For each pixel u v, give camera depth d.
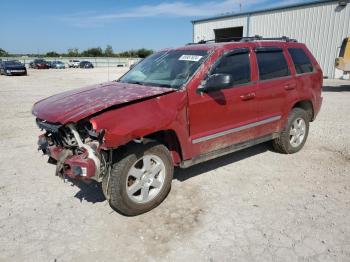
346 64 14.84
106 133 3.15
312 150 5.86
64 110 3.45
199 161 4.19
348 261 2.85
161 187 3.80
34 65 50.19
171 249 3.06
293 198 4.01
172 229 3.38
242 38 5.18
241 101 4.49
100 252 3.03
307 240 3.15
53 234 3.32
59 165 3.46
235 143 4.61
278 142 5.49
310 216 3.58
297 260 2.87
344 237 3.19
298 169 4.95
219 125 4.30
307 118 5.75
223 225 3.43
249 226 3.41
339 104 10.99
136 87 4.14
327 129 7.38
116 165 3.40
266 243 3.12
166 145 4.00
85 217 3.64
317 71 5.84
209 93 4.10
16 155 5.72
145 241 3.19
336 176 4.68
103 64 66.31
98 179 3.33
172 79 4.18
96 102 3.48
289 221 3.49
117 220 3.57
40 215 3.68
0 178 4.70
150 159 3.66
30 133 7.27
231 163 5.22
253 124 4.76
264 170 4.93
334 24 20.89
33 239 3.23
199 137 4.07
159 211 3.75
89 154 3.24
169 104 3.72
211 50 4.34
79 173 3.25
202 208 3.80
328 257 2.91
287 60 5.31
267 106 4.92
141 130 3.36
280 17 23.98
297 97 5.39
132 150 3.45
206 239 3.20
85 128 3.30
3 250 3.06
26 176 4.78
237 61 4.54
